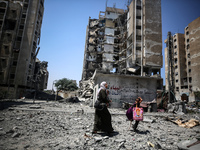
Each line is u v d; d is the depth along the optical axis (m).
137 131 4.43
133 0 37.38
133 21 36.44
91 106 13.80
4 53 33.12
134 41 35.16
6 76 32.16
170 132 4.63
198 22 42.47
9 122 4.82
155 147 3.03
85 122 5.55
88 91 31.66
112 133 4.06
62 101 20.75
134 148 2.95
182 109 11.52
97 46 52.66
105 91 4.10
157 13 36.69
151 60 33.66
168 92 13.69
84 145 2.97
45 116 6.47
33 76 40.31
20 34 35.59
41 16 43.28
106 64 49.12
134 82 14.29
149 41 34.62
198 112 13.20
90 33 54.75
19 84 32.50
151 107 12.39
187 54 47.91
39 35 42.56
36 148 2.73
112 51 50.16
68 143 3.08
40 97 28.56
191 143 3.14
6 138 3.23
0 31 33.53
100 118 3.90
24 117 5.88
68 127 4.55
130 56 36.31
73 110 9.29
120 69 43.31
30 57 35.81
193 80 42.22
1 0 35.38
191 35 44.78
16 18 35.44
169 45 14.40
